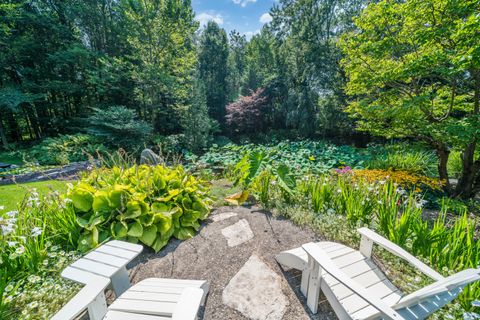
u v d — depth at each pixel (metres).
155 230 2.03
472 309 1.30
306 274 1.43
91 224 1.95
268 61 14.79
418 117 3.68
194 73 12.88
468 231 1.73
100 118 8.54
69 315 0.90
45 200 2.10
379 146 6.76
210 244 2.04
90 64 10.97
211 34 16.06
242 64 20.22
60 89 10.75
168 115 12.02
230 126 14.48
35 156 7.79
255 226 2.33
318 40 10.14
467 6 2.58
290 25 11.40
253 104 13.12
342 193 2.56
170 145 9.97
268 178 3.01
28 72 10.36
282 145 6.43
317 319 1.30
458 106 3.77
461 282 1.00
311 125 10.69
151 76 9.85
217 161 5.58
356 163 5.25
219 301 1.44
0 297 1.26
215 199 3.06
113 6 11.21
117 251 1.43
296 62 11.14
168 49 10.42
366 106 4.22
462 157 3.74
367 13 3.65
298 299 1.44
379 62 3.89
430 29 2.93
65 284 1.56
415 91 3.79
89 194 2.12
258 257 1.84
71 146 7.97
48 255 1.71
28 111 11.23
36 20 9.85
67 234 1.94
